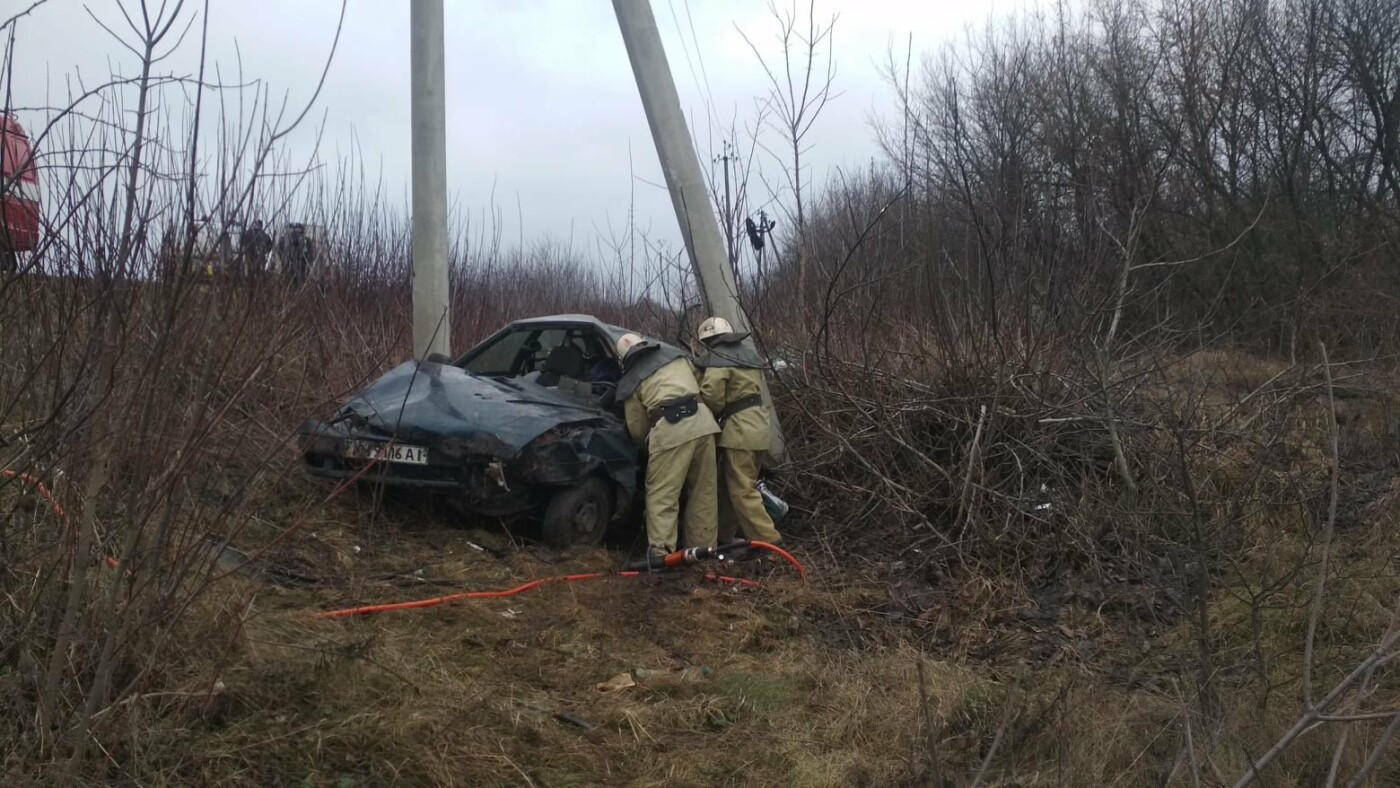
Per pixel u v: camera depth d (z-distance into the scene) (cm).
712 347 600
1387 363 851
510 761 322
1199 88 1452
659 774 335
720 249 694
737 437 595
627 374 585
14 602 294
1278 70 1734
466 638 412
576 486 559
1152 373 680
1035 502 616
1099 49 1520
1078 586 553
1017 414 654
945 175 884
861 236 699
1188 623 489
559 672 400
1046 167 945
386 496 572
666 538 555
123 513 296
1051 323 686
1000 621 517
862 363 727
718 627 473
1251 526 583
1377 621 481
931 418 689
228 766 283
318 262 363
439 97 712
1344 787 339
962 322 712
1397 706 387
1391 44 1733
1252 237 1552
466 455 531
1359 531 606
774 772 347
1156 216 1427
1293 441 676
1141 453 630
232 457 326
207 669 313
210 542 321
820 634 483
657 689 395
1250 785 325
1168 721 374
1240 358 791
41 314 292
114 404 276
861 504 670
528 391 605
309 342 377
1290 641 467
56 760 261
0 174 265
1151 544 573
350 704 331
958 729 384
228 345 287
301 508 509
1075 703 371
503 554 539
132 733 275
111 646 268
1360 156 1761
